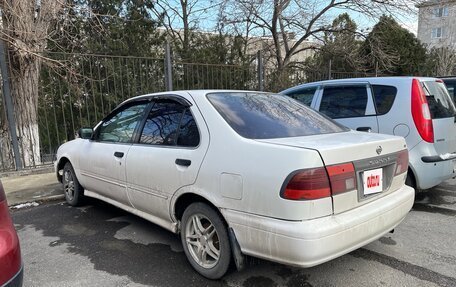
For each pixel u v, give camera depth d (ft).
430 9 46.62
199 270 9.99
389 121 15.39
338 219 8.00
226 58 47.44
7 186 19.72
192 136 10.12
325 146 8.20
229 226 8.85
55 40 25.71
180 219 10.72
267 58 48.26
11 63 22.71
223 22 49.42
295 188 7.68
